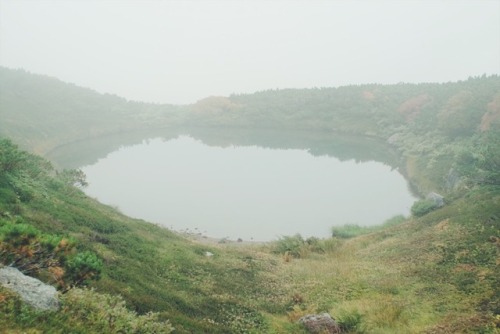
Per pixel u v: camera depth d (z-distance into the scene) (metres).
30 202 16.66
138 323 8.53
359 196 43.53
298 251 24.73
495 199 22.62
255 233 33.31
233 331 12.09
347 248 25.02
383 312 13.55
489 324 10.79
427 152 55.72
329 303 15.46
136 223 23.52
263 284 17.84
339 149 73.06
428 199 30.61
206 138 89.38
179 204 40.62
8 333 5.98
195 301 13.93
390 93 102.00
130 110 112.62
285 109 107.44
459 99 66.94
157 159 64.81
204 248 22.16
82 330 7.12
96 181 49.12
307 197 43.31
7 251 8.20
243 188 46.94
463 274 15.45
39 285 7.69
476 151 36.41
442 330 11.38
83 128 92.38
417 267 17.70
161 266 16.67
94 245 15.16
